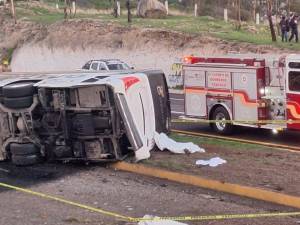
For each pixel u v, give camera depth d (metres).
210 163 13.64
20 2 69.19
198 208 10.69
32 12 65.12
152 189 12.11
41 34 54.72
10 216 10.62
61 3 75.25
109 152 14.16
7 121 14.59
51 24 55.06
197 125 20.86
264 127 17.73
